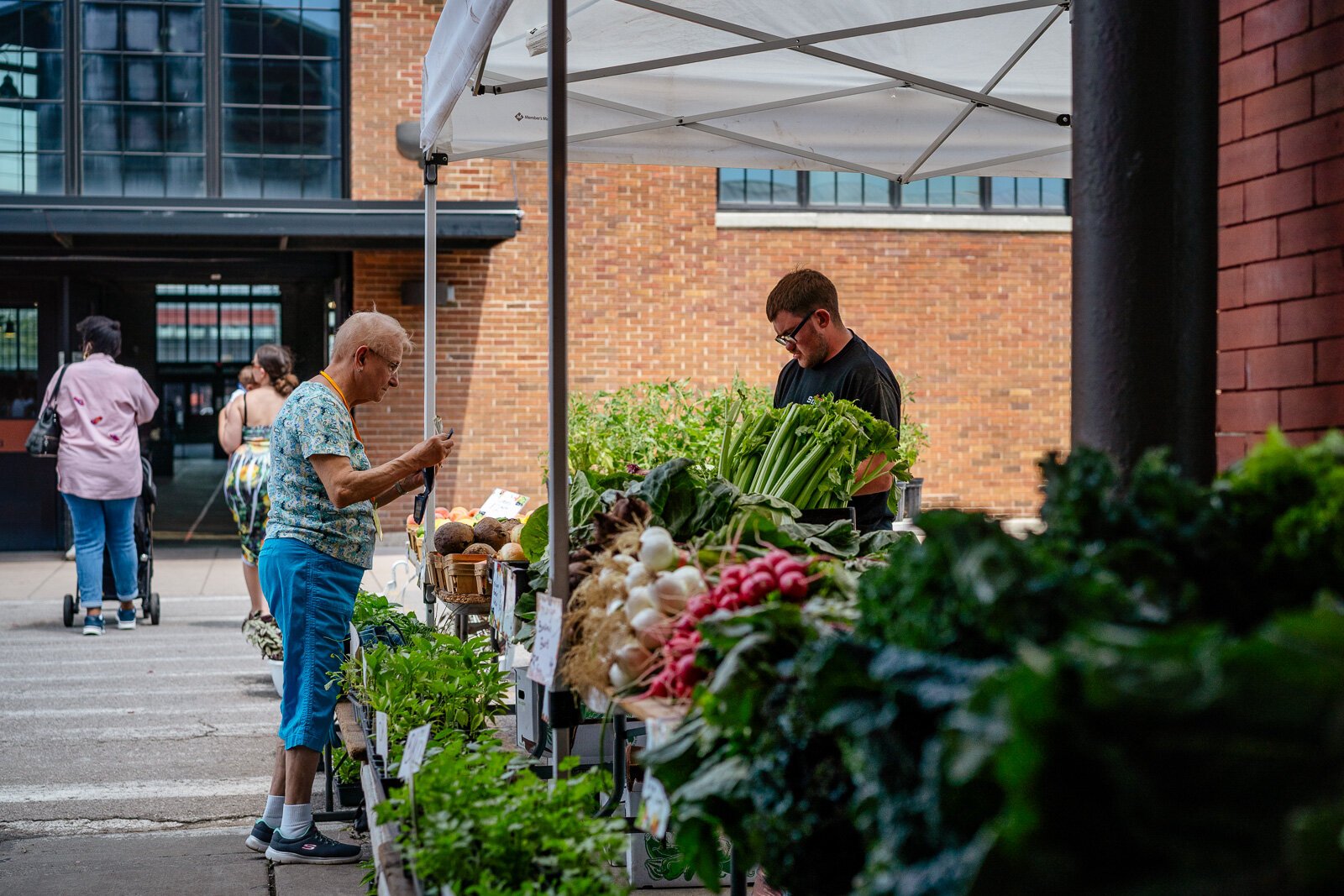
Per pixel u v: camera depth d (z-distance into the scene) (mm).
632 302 13367
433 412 5699
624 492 3406
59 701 6887
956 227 13828
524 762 3465
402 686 3848
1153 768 1064
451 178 12977
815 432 3740
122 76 12867
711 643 2051
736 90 5711
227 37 12961
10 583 11305
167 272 13109
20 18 12766
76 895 4027
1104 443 2232
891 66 5379
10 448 13016
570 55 5219
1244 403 3113
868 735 1400
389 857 2525
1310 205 2887
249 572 8039
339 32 13055
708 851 2115
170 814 4988
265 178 13008
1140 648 1105
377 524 4297
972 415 13938
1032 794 1074
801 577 2301
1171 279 2225
